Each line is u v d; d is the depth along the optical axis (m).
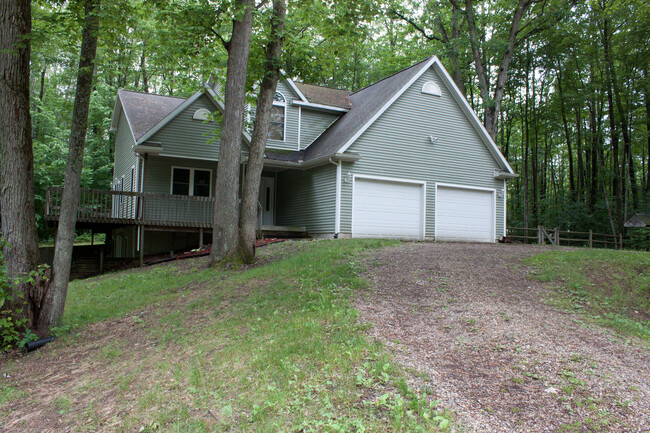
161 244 18.86
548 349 5.69
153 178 18.03
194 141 18.28
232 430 4.21
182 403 4.87
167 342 7.07
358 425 3.99
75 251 20.81
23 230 7.95
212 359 5.95
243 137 18.66
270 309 7.91
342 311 7.16
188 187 18.64
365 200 16.86
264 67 14.11
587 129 32.00
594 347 5.85
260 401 4.65
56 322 8.15
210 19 12.48
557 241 20.98
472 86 31.89
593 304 7.84
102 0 8.96
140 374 5.88
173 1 12.71
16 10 7.87
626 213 26.95
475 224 19.14
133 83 34.03
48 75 35.38
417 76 17.83
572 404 4.39
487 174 19.50
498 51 23.89
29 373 6.54
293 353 5.69
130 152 20.22
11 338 7.46
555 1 23.80
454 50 23.75
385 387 4.71
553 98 28.91
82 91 8.52
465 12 23.42
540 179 37.66
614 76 26.16
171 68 16.58
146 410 4.83
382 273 9.47
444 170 18.47
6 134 7.88
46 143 30.02
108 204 25.05
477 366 5.20
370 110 17.61
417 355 5.51
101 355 6.90
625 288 8.66
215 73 14.43
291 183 19.91
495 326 6.48
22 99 8.00
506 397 4.52
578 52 27.05
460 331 6.32
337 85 36.44
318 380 4.95
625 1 24.30
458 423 4.07
